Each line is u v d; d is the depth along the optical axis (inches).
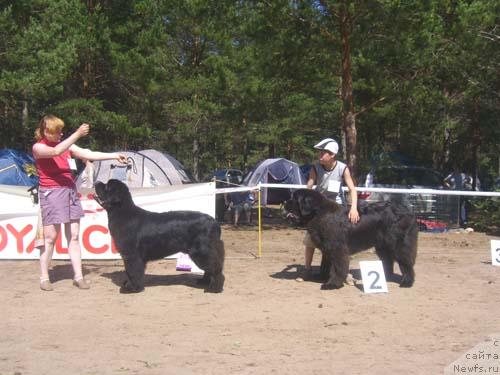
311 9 554.6
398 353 188.4
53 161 276.2
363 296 273.6
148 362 177.3
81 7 737.0
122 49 797.9
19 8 635.5
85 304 254.8
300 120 1059.3
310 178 314.7
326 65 602.9
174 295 273.3
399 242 293.6
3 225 360.2
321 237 283.9
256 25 571.8
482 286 301.4
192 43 930.1
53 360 179.2
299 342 200.1
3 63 601.9
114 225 275.0
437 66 630.5
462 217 649.0
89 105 754.8
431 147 880.3
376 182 642.8
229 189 392.8
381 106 692.7
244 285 297.7
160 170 622.5
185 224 275.1
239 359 180.9
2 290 282.0
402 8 529.0
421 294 280.2
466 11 554.6
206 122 993.5
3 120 794.8
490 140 802.8
